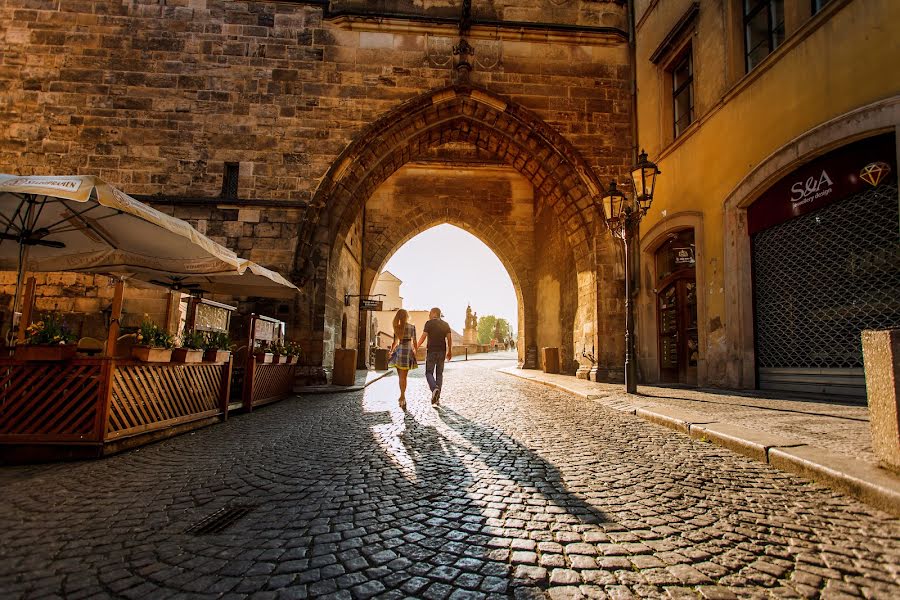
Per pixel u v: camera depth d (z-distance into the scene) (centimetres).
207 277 916
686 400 727
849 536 240
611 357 1215
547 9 1313
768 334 816
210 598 188
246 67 1212
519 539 245
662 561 218
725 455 413
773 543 235
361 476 364
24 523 270
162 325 1102
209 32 1214
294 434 543
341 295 1565
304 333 1141
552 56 1303
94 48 1185
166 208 1158
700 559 219
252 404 753
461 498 311
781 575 203
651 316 1173
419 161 2159
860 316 643
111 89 1177
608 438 500
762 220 817
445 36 1275
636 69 1296
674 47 1097
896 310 592
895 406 298
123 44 1191
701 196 975
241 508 295
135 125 1173
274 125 1204
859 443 384
